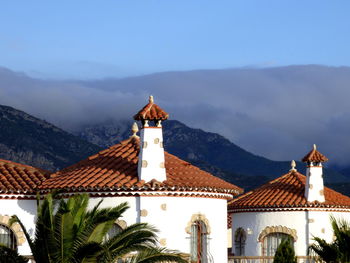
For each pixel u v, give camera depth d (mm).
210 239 42250
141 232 32094
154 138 40781
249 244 57844
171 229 40406
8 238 41219
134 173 40938
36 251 30844
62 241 30125
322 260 36594
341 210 56688
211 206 42688
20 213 41375
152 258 31688
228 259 49500
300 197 56750
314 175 56656
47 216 30875
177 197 40906
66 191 40000
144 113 40750
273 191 58750
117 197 40125
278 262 38719
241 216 59000
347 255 34594
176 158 46250
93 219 30984
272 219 56750
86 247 29750
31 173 43562
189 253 40875
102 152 45219
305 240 55688
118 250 31406
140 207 39938
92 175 40938
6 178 42188
